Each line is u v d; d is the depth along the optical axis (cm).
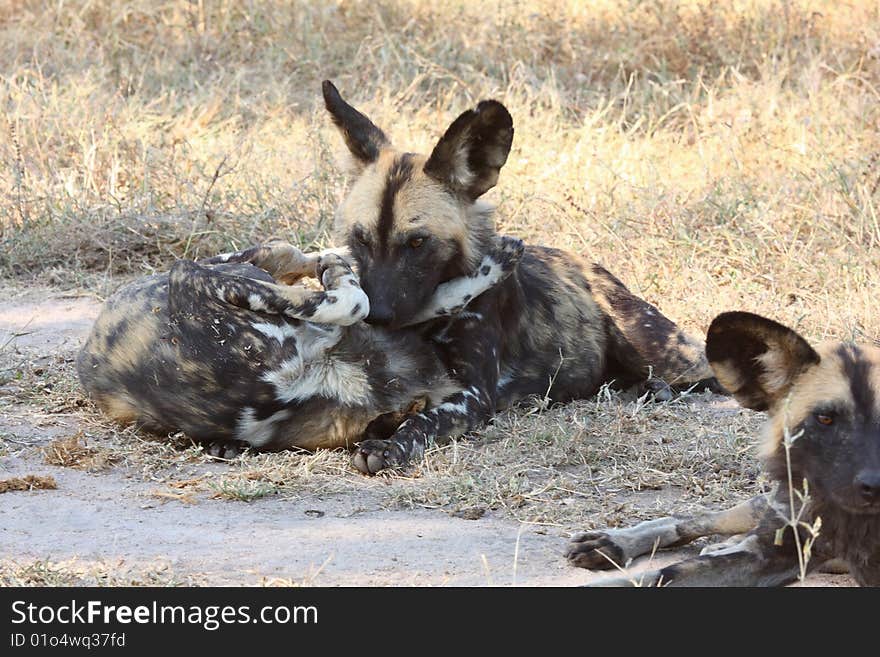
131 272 1589
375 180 1145
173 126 1984
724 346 788
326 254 1104
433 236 1118
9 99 1978
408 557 826
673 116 2053
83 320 1428
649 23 2314
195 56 2333
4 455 1022
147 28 2422
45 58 2223
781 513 766
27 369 1227
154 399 1041
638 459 1013
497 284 1155
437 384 1102
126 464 1015
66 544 841
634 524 893
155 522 889
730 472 992
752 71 2178
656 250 1540
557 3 2439
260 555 826
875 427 727
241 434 1039
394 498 938
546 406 1176
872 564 755
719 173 1756
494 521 905
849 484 715
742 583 769
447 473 992
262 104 2083
